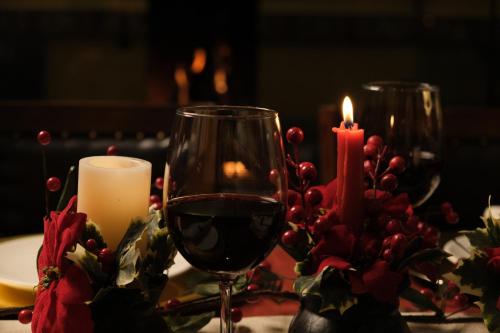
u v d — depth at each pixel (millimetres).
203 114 901
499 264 961
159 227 950
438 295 1066
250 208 879
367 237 917
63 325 889
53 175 1728
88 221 944
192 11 5184
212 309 1011
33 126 1728
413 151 1138
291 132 929
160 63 5234
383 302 931
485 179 1812
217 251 882
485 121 1822
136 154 1730
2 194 1734
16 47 6234
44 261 936
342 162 925
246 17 5191
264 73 6391
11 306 1048
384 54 6379
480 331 1033
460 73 6375
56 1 6168
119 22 6180
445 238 1316
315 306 951
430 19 6305
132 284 911
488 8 6270
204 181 887
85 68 6281
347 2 6285
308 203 931
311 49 6363
